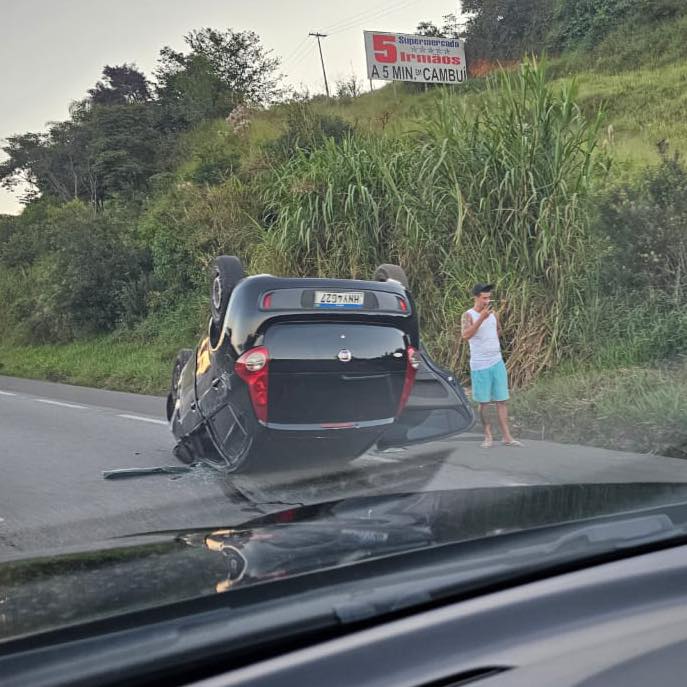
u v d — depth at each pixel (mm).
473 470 5512
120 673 1233
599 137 12070
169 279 20891
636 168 13359
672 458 6352
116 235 23531
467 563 1695
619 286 10031
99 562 1771
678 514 2133
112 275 22688
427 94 25609
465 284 10570
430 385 5934
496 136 10766
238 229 16641
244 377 4812
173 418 6445
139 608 1394
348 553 1722
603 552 1809
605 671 1448
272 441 4844
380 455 5422
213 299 5488
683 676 1485
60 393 14422
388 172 11828
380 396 5102
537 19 33656
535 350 9852
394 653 1388
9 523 4840
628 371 8656
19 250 30859
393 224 11820
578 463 6141
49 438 8812
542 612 1571
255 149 18969
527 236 10320
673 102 19750
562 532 1931
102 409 11391
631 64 25562
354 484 4602
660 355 9047
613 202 10414
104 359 19328
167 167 31031
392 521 2053
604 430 7375
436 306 11117
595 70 26328
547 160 10461
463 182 10938
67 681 1204
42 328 25047
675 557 1854
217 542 1923
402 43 31172
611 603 1641
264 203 15961
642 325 9500
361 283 5156
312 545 1818
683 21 26250
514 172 10297
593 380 8648
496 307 10141
